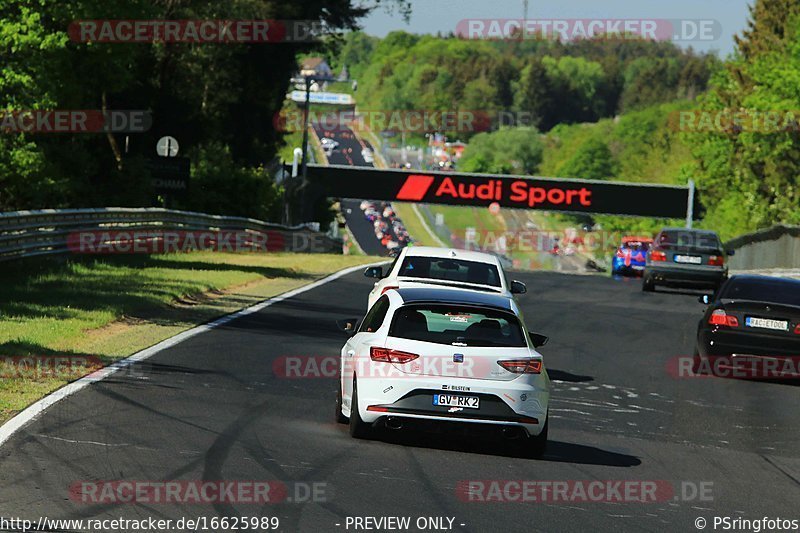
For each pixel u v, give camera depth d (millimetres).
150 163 133000
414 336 39219
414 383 38500
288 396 47812
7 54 102875
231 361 55781
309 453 36125
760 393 60938
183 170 132375
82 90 112875
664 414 52312
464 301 40531
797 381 66875
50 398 42156
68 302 71500
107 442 35312
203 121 197500
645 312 100562
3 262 85250
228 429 39156
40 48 100812
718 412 53844
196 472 32156
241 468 33094
